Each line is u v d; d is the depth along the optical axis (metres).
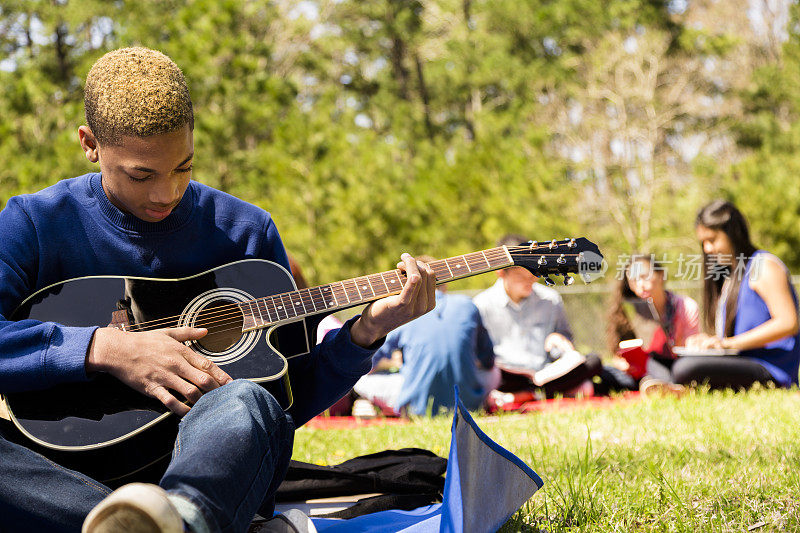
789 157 17.66
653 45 21.66
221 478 1.63
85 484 1.86
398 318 2.36
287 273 2.47
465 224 14.59
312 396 2.46
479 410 5.83
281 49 23.50
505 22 24.25
